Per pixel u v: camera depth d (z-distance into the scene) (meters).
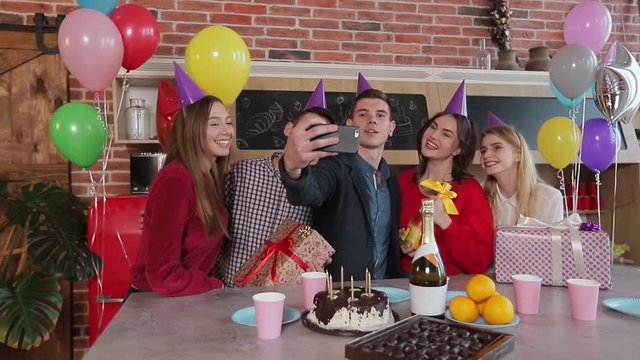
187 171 1.52
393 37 3.45
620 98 2.04
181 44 3.17
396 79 3.16
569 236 1.46
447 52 3.52
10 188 2.97
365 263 1.82
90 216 2.62
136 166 2.85
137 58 2.17
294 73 3.05
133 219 2.64
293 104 3.02
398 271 1.94
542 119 3.30
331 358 0.94
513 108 3.27
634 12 3.79
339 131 1.37
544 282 1.47
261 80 3.00
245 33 3.26
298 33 3.32
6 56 2.96
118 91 2.91
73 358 3.08
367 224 1.84
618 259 3.32
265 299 1.05
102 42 1.93
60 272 2.43
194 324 1.14
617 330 1.09
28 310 2.48
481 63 3.41
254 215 1.81
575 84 2.05
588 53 2.03
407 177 2.18
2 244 2.92
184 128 1.60
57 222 2.62
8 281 2.80
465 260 1.78
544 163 3.34
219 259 1.85
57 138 2.11
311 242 1.59
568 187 3.57
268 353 0.96
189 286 1.40
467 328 1.04
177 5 3.17
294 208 1.85
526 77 3.31
